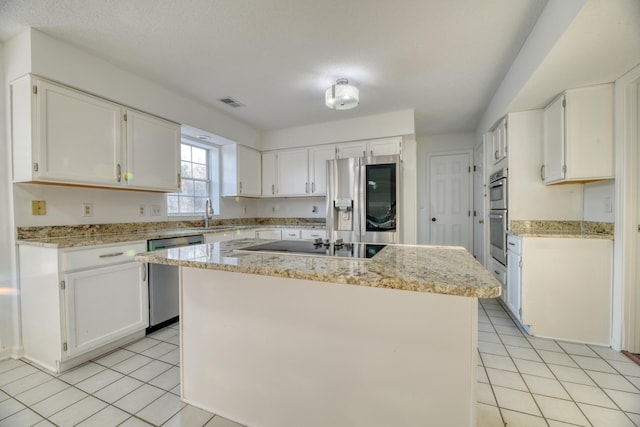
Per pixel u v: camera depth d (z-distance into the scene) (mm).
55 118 1981
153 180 2664
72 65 2070
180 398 1592
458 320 1035
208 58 2258
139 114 2543
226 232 3287
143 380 1767
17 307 2035
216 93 2914
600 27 1464
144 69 2420
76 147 2096
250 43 2062
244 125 3936
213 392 1483
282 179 4203
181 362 1565
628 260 2025
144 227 2859
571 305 2246
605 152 2127
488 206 3545
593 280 2195
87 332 1947
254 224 4695
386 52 2182
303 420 1283
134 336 2303
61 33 1925
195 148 3787
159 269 2463
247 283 1383
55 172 1976
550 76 1979
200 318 1509
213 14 1756
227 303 1436
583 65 1839
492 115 3070
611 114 2109
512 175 2732
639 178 1987
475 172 4445
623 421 1390
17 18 1767
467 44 2086
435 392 1066
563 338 2266
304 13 1751
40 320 1914
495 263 3264
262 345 1358
